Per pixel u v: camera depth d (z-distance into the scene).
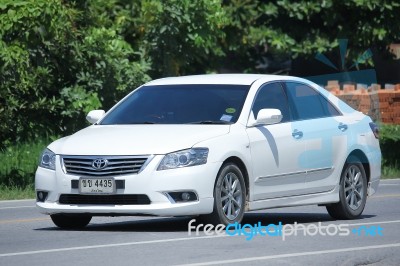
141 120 25.53
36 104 42.09
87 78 43.94
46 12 39.78
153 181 23.03
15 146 41.09
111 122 25.86
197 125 24.66
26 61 39.53
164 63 46.03
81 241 22.27
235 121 24.84
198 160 23.30
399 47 56.59
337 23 54.53
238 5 52.03
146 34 46.12
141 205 23.06
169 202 23.06
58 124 43.69
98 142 23.86
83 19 45.06
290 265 18.78
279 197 25.61
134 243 21.69
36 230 24.92
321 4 53.22
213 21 45.78
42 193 24.25
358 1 52.69
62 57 43.31
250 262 19.02
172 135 23.83
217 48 51.09
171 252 20.31
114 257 19.67
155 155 23.19
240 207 24.30
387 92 48.69
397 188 38.97
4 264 18.98
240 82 26.16
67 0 44.44
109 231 24.30
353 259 19.58
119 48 44.00
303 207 31.80
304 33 54.44
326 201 26.92
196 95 25.88
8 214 29.59
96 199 23.41
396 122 48.50
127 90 44.44
